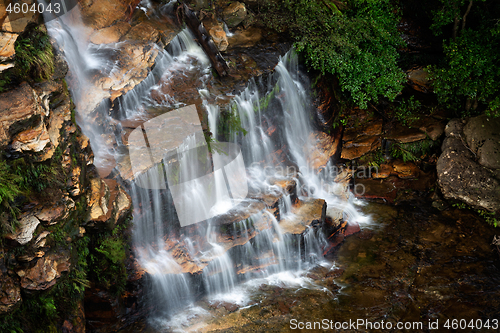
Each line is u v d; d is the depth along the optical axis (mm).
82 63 6801
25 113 4254
